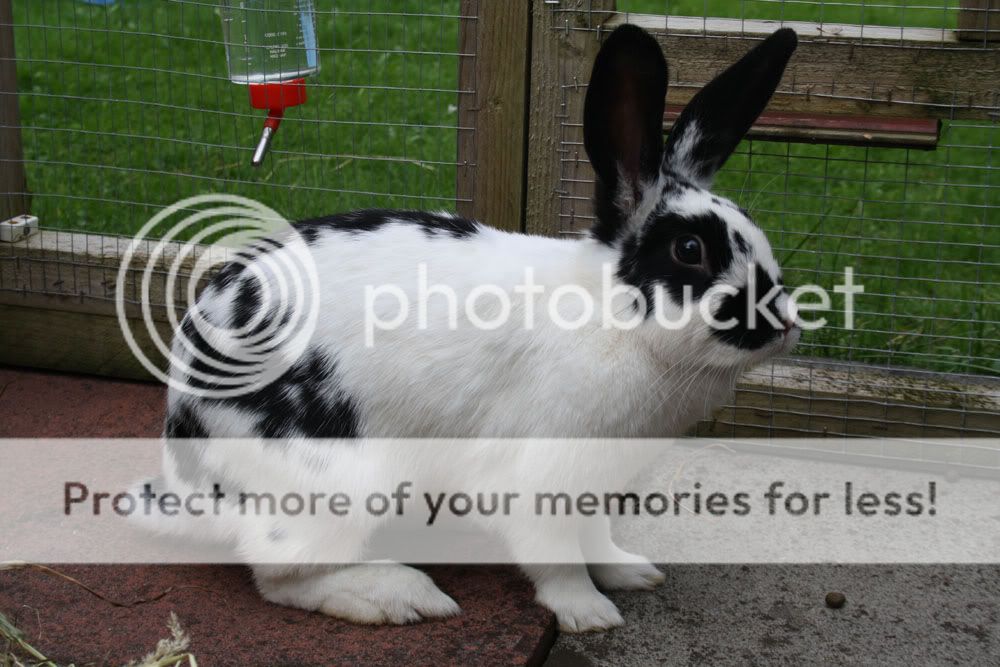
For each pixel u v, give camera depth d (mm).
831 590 1256
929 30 1335
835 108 1338
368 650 1162
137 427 1435
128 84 1991
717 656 1188
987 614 1229
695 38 1337
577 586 1212
